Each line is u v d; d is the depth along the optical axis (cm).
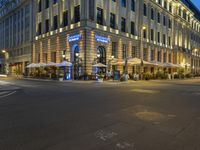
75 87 2141
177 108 980
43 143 502
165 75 4434
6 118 756
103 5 3709
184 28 6856
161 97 1376
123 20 4153
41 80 3441
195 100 1254
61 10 3941
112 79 3522
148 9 4850
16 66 6106
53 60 4181
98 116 794
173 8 6116
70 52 3669
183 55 6581
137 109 941
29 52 5206
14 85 2364
